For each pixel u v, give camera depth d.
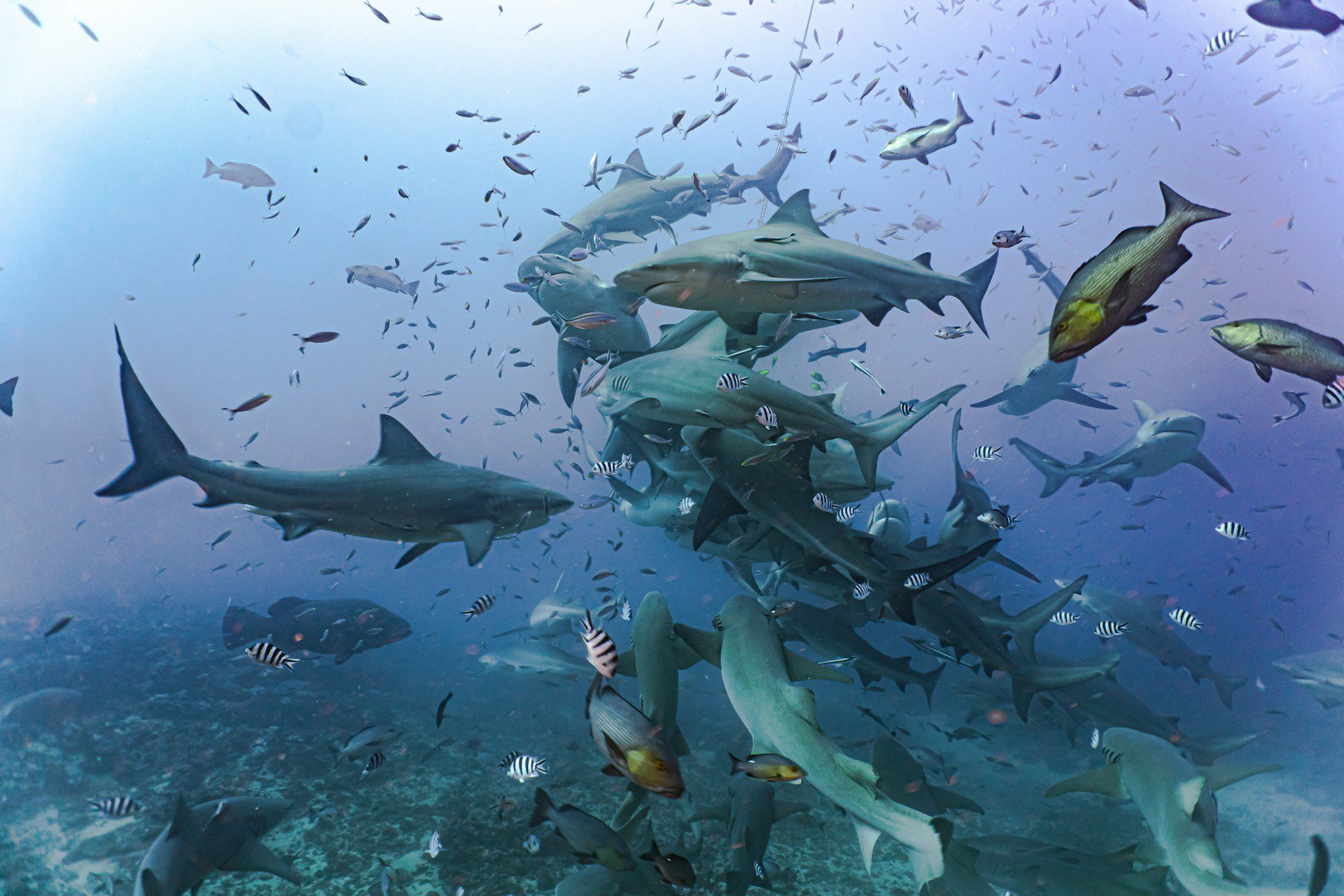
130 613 15.64
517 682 10.57
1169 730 6.34
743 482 5.35
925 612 6.04
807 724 4.00
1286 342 2.21
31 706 8.89
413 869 5.52
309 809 6.38
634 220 9.21
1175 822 4.11
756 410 5.02
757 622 4.68
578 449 9.84
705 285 4.11
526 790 6.88
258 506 4.38
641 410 5.34
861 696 9.78
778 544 5.93
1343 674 7.15
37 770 7.19
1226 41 5.89
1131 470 8.66
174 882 3.78
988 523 5.88
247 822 4.30
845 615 6.40
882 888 5.39
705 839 5.97
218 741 8.09
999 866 4.31
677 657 4.96
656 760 2.11
